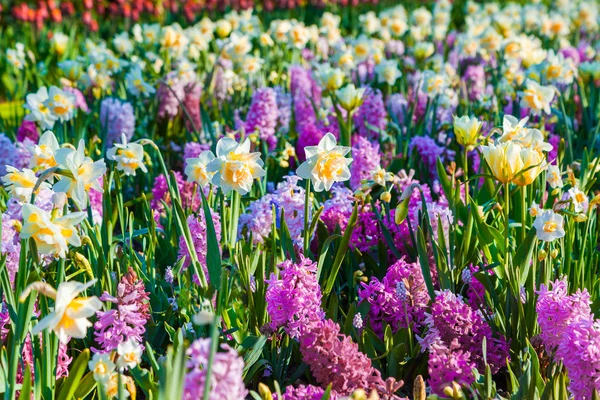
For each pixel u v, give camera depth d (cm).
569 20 1106
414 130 545
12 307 246
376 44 813
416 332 293
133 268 307
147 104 596
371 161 402
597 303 289
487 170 354
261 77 714
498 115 552
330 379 250
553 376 251
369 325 300
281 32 763
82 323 205
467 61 800
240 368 193
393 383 246
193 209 409
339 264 300
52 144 288
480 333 274
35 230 226
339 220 340
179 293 296
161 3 1227
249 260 305
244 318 294
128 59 729
